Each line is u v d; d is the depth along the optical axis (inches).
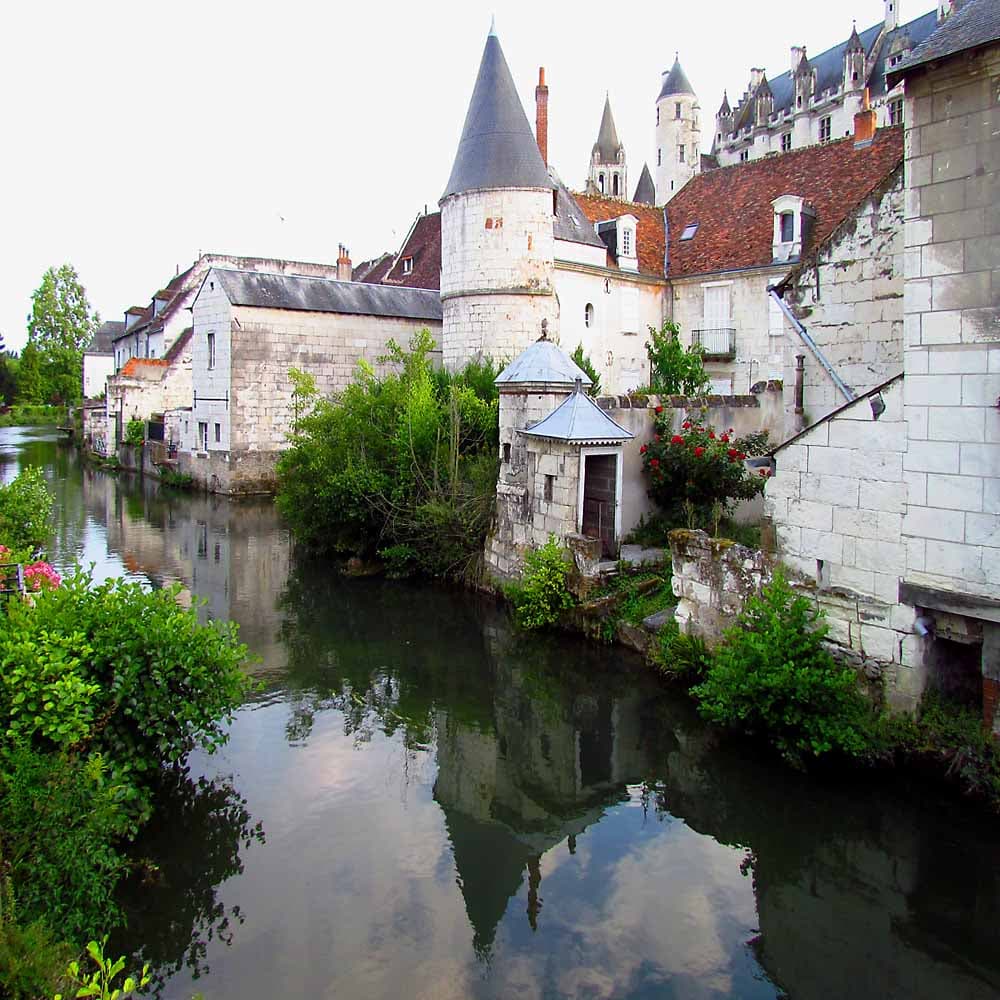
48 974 179.5
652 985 225.3
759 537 521.0
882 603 329.1
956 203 294.5
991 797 291.6
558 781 348.5
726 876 278.4
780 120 2372.0
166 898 260.7
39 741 255.9
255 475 1152.2
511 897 265.4
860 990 224.7
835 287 484.4
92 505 1066.7
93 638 285.6
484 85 901.2
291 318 1156.5
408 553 682.8
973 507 296.5
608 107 2586.1
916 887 269.4
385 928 248.1
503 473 612.7
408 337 1241.4
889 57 2073.1
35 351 3038.9
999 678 297.6
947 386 301.3
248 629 550.9
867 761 318.3
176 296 1700.3
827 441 345.4
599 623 486.6
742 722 358.6
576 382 557.6
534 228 892.0
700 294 1085.1
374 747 378.9
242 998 218.2
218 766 354.9
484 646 515.5
